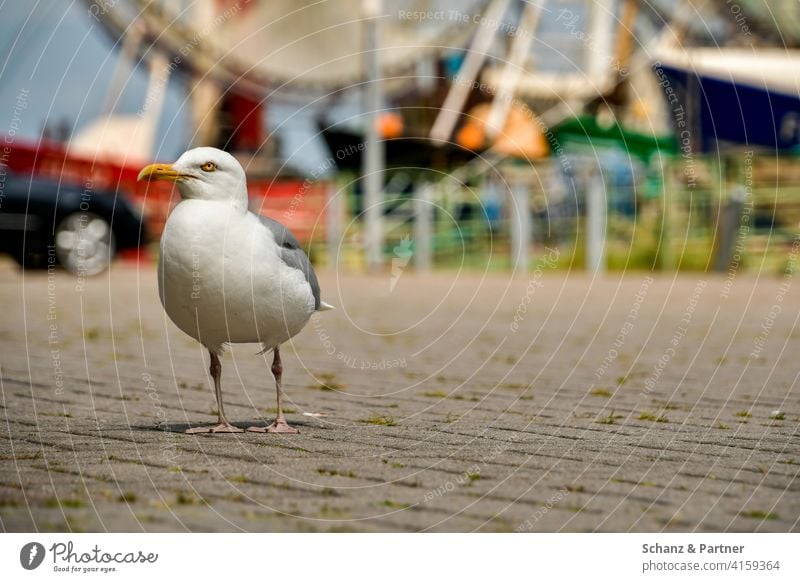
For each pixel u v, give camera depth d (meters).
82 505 4.44
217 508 4.44
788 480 4.99
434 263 27.75
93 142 27.14
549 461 5.38
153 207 26.28
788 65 26.98
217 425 6.19
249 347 10.73
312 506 4.48
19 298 16.03
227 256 5.63
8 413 6.74
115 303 15.57
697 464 5.32
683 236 26.45
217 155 5.70
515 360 9.82
